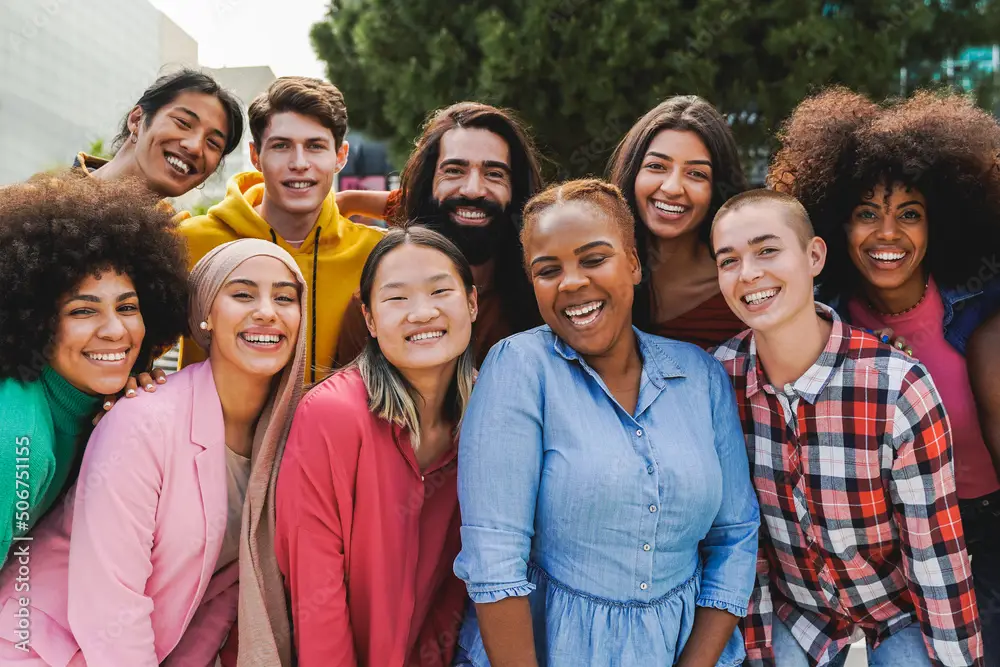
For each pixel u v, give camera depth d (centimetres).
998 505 239
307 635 196
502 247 293
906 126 224
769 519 216
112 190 217
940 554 199
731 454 200
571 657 183
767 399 211
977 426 235
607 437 184
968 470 238
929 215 230
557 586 187
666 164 272
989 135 227
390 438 204
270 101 293
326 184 298
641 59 596
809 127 247
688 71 588
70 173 250
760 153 605
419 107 664
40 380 206
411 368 203
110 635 188
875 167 224
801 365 204
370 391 204
